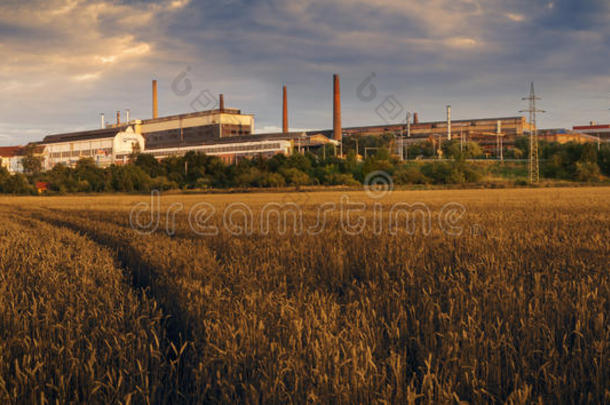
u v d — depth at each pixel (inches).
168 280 301.3
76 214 1062.4
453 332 193.6
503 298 237.3
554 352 177.3
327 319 205.3
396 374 159.6
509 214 852.0
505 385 171.6
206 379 167.3
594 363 170.1
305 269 337.7
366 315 226.8
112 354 182.4
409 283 286.4
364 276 342.3
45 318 209.9
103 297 252.2
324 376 153.3
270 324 207.2
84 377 165.8
